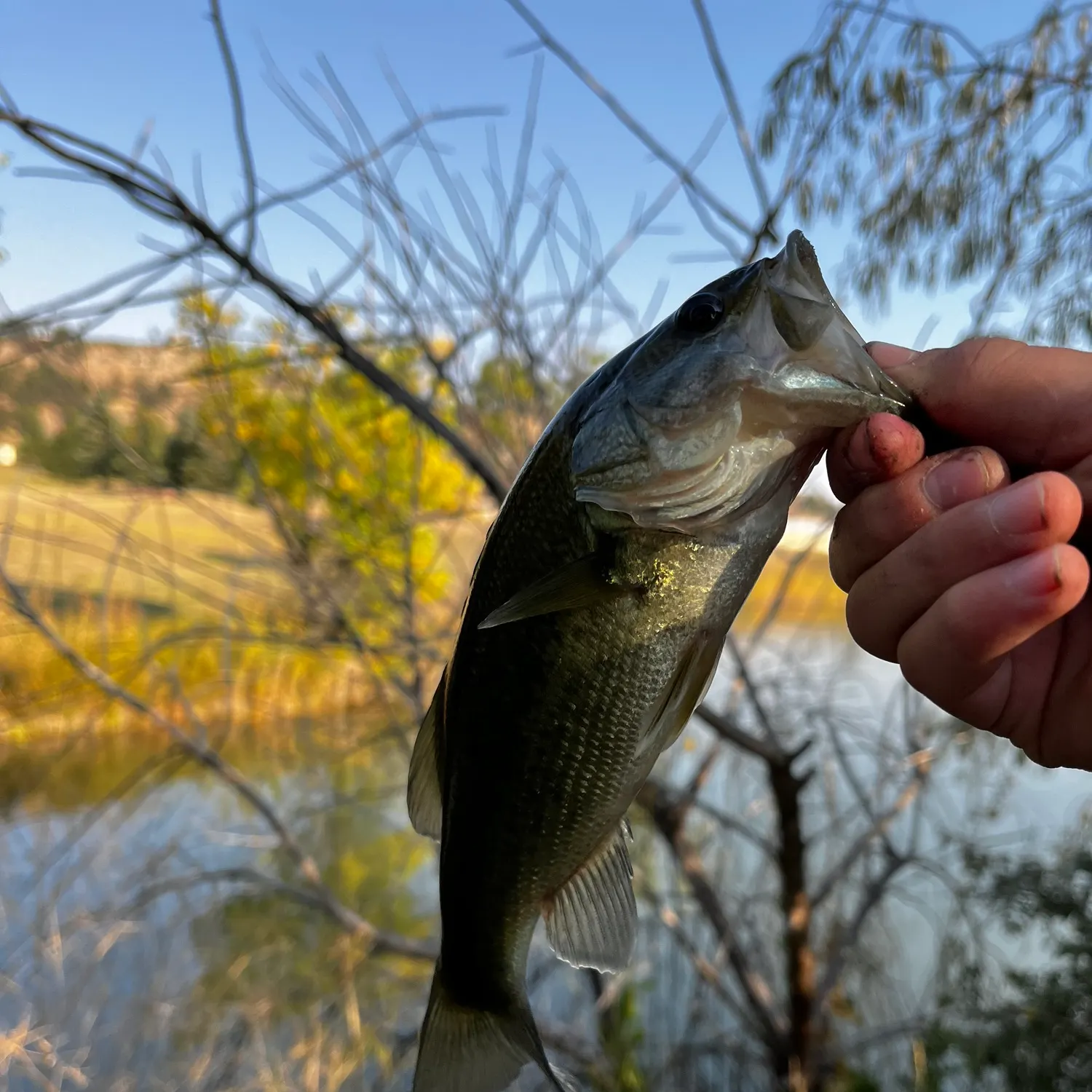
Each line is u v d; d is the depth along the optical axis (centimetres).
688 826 77
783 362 23
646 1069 70
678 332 25
